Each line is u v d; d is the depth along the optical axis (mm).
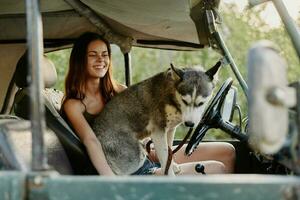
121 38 5426
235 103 4539
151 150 5078
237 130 4363
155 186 2145
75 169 3744
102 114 4582
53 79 4180
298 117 2176
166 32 5207
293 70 10219
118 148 4625
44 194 2189
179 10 4445
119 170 4609
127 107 4746
